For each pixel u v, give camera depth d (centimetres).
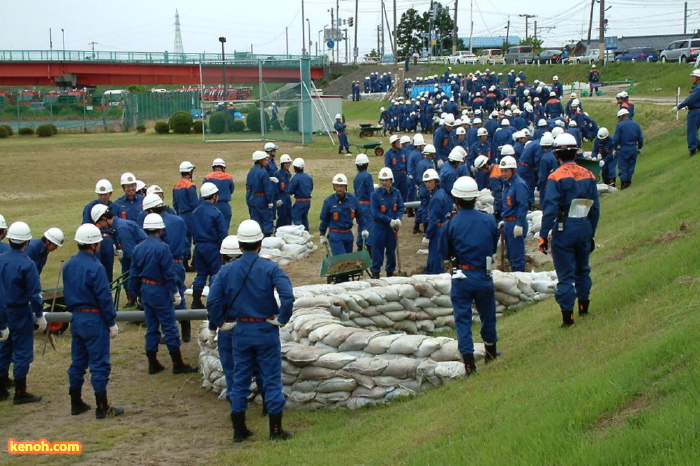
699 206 1377
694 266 983
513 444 601
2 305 951
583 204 950
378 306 1186
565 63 7562
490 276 917
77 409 970
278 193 2122
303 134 4781
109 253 1391
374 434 793
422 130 5059
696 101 2116
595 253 1412
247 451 809
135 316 1147
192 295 1410
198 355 1210
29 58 7562
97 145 5012
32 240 1217
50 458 820
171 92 8162
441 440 686
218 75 5125
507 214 1451
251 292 829
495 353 957
